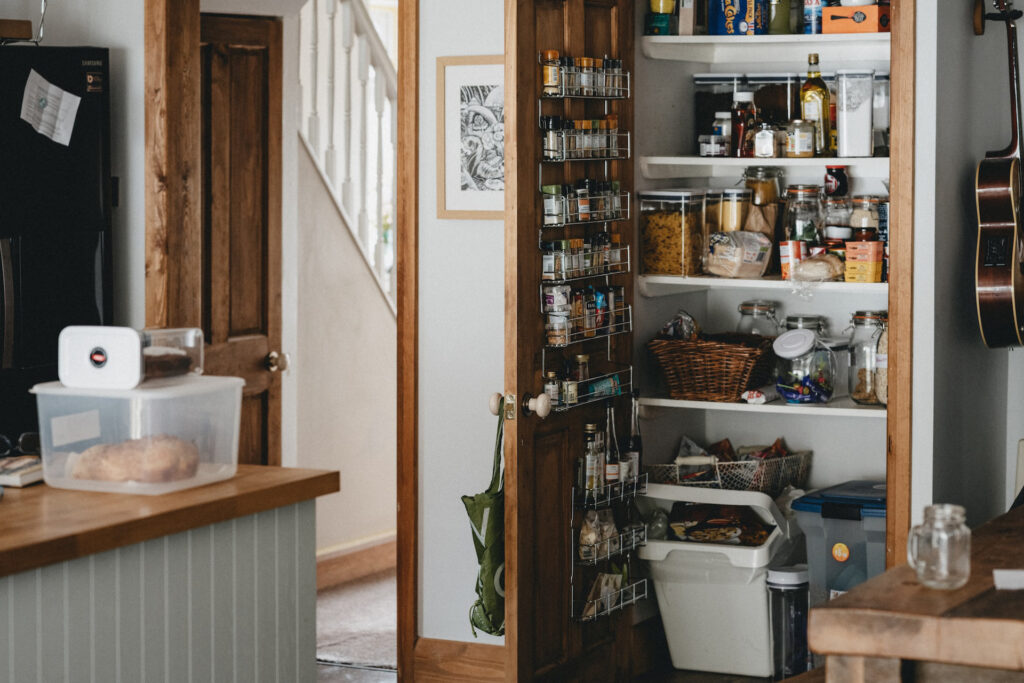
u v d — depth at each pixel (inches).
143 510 102.4
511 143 133.3
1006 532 92.2
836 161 163.5
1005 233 151.8
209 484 113.1
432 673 161.8
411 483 161.0
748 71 182.7
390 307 228.1
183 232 163.6
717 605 167.0
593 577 157.4
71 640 96.8
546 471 143.6
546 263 140.1
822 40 164.1
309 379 209.8
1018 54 173.5
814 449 182.4
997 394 174.6
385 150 240.8
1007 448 179.0
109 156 159.0
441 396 159.8
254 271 192.5
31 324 155.6
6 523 98.0
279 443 197.3
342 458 218.2
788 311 183.3
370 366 223.3
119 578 100.3
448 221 157.9
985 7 167.9
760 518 171.5
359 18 223.5
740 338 173.3
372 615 199.0
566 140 141.3
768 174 172.2
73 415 110.4
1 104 153.5
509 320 134.8
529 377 137.6
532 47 136.2
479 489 158.7
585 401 148.3
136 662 102.0
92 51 156.6
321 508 215.0
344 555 219.0
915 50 140.8
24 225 154.6
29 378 155.9
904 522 144.2
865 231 163.3
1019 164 155.7
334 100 217.0
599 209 149.1
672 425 180.4
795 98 173.9
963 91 154.8
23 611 93.2
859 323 163.0
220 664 109.9
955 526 77.0
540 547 142.6
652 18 169.2
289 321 198.4
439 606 161.6
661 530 169.6
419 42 157.8
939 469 145.6
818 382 163.3
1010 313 151.6
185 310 164.4
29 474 111.7
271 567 115.0
